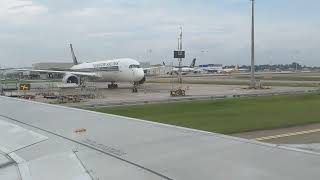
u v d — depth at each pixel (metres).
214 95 49.25
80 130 6.01
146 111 32.12
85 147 5.05
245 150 4.00
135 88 62.25
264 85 75.31
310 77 124.56
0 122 7.43
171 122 24.88
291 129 21.59
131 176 3.83
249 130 21.33
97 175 4.06
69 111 8.08
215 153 4.03
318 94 48.12
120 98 47.41
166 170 3.79
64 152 5.03
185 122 24.78
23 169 4.73
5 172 4.67
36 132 6.27
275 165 3.41
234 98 44.12
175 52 86.44
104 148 4.88
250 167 3.46
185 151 4.24
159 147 4.54
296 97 44.56
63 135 5.87
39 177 4.34
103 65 70.50
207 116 28.00
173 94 51.06
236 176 3.31
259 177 3.20
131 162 4.21
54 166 4.58
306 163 3.38
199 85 79.75
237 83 87.44
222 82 93.94
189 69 176.50
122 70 66.75
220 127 22.36
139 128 5.70
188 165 3.79
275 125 22.86
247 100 41.12
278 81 94.19
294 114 28.41
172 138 4.88
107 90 65.50
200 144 4.43
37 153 5.25
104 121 6.55
